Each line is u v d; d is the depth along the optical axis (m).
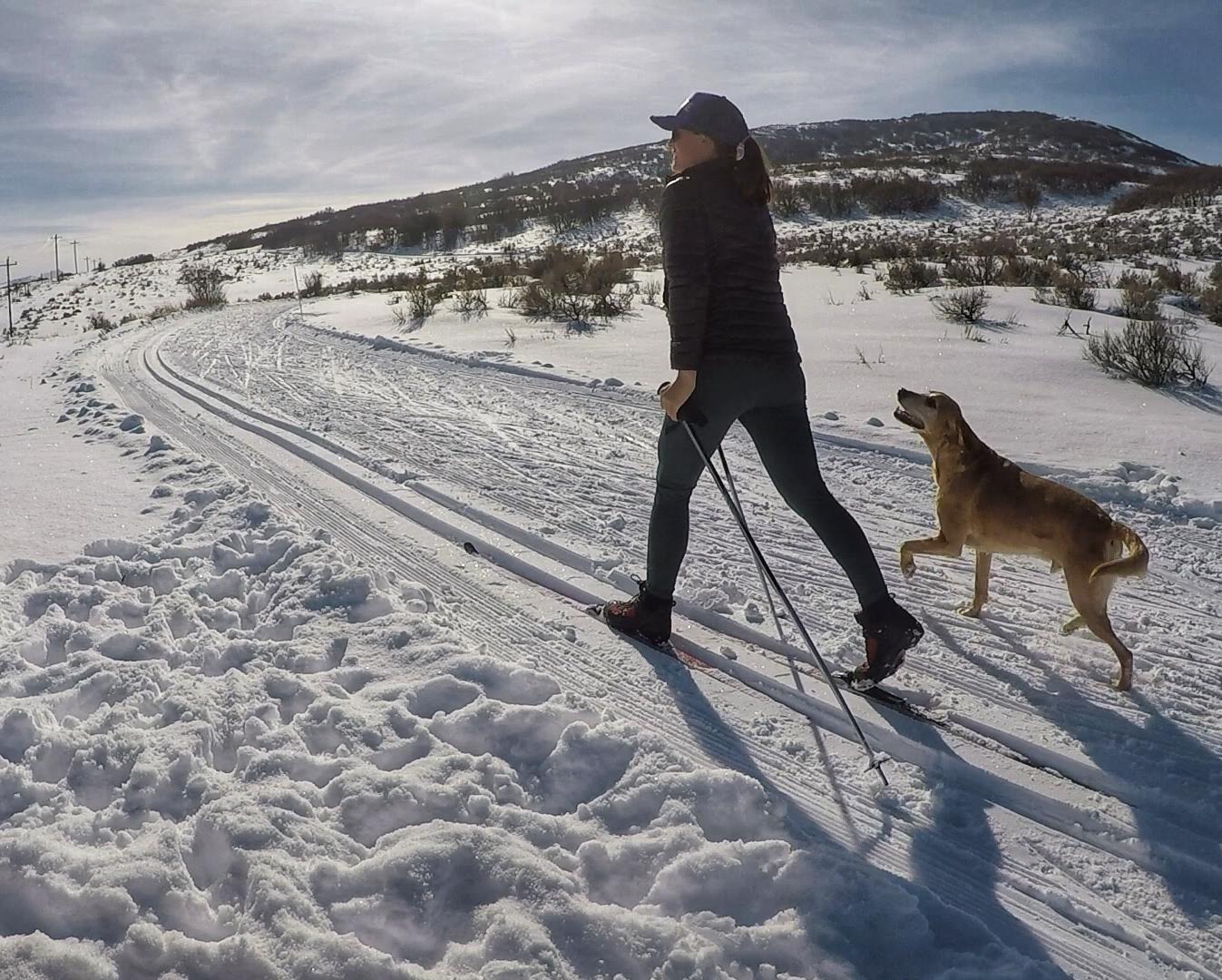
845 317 13.76
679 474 3.71
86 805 2.72
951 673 3.78
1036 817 2.95
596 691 3.62
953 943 2.34
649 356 11.23
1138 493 5.77
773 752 3.24
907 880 2.57
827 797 3.01
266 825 2.54
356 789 2.73
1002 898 2.59
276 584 4.39
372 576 4.43
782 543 5.18
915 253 22.94
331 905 2.29
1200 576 4.72
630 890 2.47
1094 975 2.33
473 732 3.14
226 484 6.00
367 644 3.78
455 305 17.61
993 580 4.74
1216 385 8.89
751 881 2.46
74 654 3.52
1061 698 3.57
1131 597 4.49
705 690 3.63
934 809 2.95
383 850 2.48
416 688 3.37
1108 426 7.22
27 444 7.75
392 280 28.28
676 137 3.44
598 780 2.96
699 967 2.16
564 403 8.94
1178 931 2.47
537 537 5.18
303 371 11.45
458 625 4.17
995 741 3.29
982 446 4.06
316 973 2.07
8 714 2.99
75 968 2.05
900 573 4.84
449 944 2.22
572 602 4.45
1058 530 3.73
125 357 14.00
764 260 3.44
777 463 3.50
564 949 2.21
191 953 2.12
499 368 10.84
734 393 3.41
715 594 4.36
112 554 4.80
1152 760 3.12
